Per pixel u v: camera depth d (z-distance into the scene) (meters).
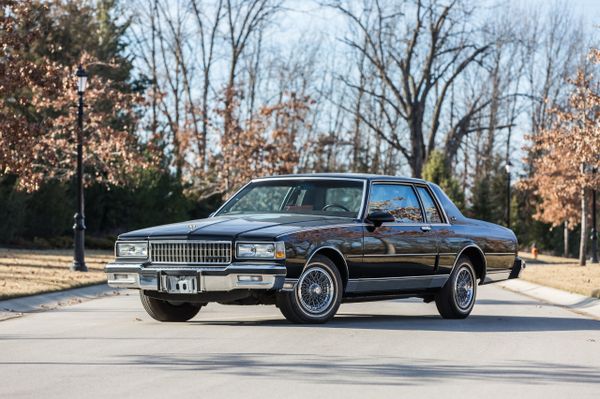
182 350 11.34
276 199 15.20
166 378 9.34
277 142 53.84
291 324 14.23
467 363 10.59
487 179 82.69
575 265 49.66
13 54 28.16
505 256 17.28
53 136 37.62
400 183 15.54
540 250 83.00
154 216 56.53
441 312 16.16
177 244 13.73
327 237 13.96
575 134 43.59
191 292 13.48
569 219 63.34
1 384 8.98
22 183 28.72
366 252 14.54
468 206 86.44
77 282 24.66
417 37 77.44
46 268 31.14
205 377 9.41
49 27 52.41
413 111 77.44
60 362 10.39
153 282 13.73
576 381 9.53
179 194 58.00
